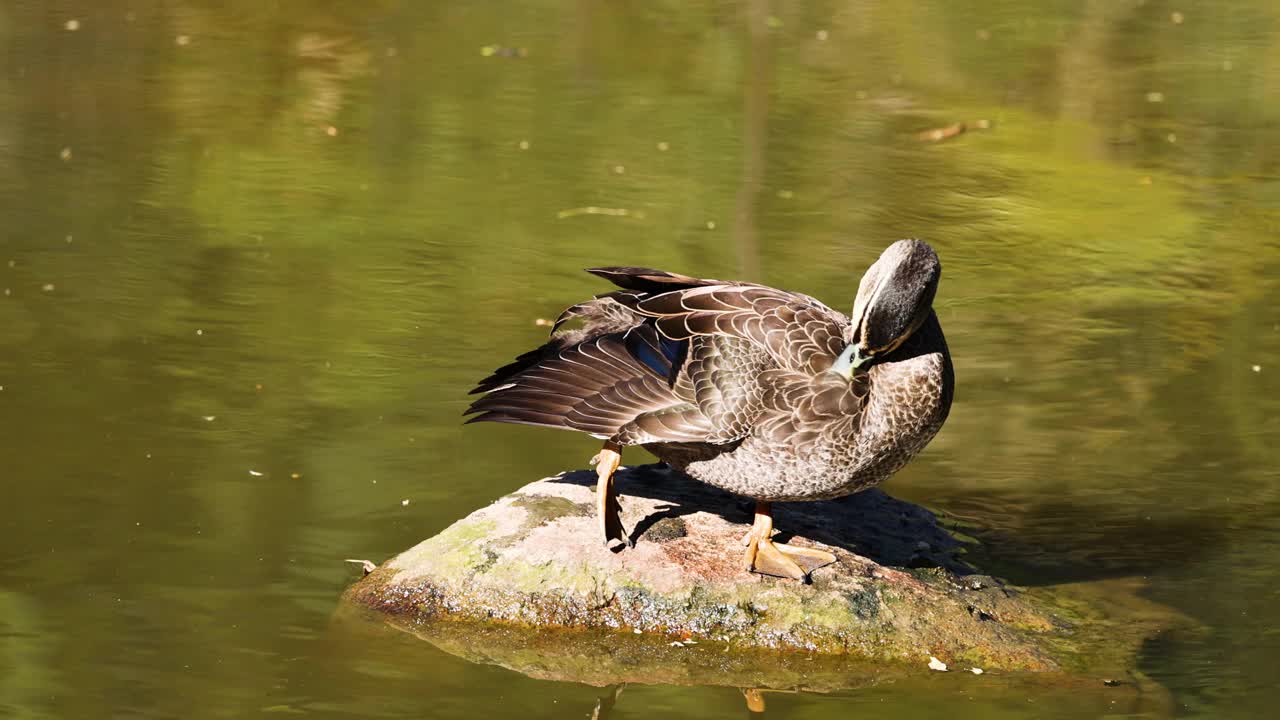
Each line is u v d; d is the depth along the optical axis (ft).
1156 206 61.77
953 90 78.74
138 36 83.15
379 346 45.16
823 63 83.56
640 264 52.75
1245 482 38.45
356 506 35.12
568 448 38.91
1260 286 52.95
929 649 29.58
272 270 51.16
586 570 30.60
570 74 79.56
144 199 57.77
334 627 30.17
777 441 30.01
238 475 36.45
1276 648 30.17
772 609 29.99
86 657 28.71
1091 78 81.82
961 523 36.01
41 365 42.63
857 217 58.90
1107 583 33.06
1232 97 78.13
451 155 65.36
